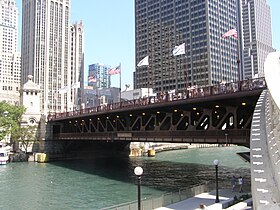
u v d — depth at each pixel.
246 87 36.62
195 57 177.88
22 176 64.00
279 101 14.02
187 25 184.12
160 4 199.62
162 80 182.88
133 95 125.69
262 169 16.27
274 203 12.60
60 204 40.78
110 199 42.78
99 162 90.00
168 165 79.38
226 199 32.81
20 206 40.28
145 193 45.22
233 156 104.31
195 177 58.09
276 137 15.12
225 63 165.50
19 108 97.94
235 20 187.25
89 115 68.75
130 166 79.44
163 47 190.62
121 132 62.34
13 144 101.38
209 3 176.38
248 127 39.38
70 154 99.19
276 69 21.09
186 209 29.75
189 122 47.91
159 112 53.00
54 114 99.38
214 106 43.91
